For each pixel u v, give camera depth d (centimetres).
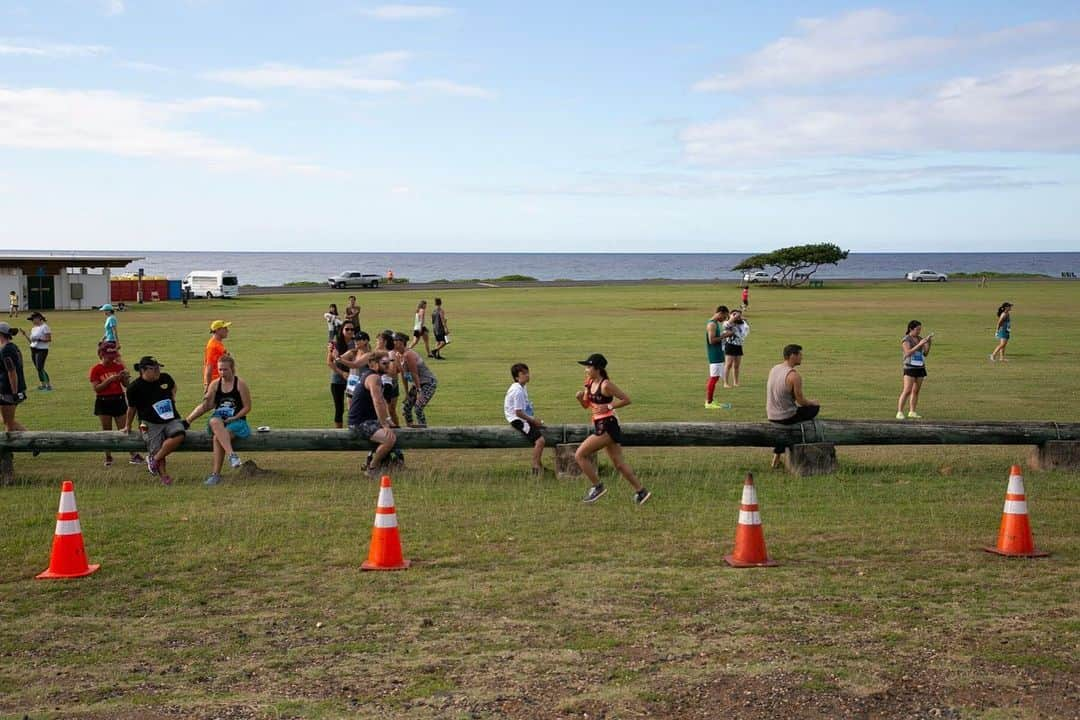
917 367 1662
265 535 887
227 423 1174
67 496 772
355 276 8850
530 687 538
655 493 1072
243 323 4388
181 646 615
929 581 731
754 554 779
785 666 560
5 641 627
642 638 612
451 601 695
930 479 1144
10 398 1416
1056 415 1706
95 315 5081
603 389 1008
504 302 6191
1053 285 8850
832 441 1175
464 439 1185
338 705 518
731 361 2158
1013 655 573
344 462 1327
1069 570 759
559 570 772
